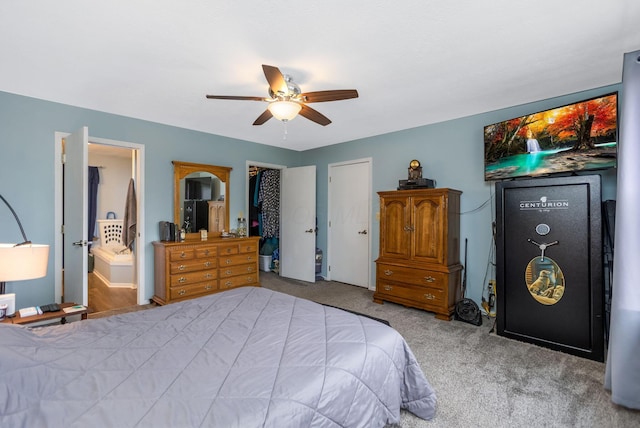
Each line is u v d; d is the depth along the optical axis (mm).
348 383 1241
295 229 5305
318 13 1729
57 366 1149
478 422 1701
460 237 3670
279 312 1841
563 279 2543
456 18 1774
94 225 6219
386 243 3832
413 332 2953
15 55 2199
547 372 2221
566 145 2689
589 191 2428
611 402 1879
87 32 1915
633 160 1854
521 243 2756
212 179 4387
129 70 2436
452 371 2236
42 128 3066
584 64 2340
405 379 1688
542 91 2869
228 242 4031
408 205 3613
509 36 1963
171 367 1214
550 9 1694
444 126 3803
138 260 3742
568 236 2521
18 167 2953
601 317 2373
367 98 3033
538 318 2664
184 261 3641
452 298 3383
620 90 2688
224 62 2299
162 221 3885
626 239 1866
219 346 1398
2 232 2879
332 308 2004
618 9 1688
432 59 2258
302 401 1064
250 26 1852
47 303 3100
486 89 2812
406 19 1782
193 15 1746
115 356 1288
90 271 5707
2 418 884
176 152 4035
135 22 1813
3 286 2289
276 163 5309
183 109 3359
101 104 3213
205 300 2098
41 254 2135
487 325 3146
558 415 1763
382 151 4445
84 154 2740
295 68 2389
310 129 4195
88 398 1006
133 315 1791
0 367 966
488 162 3277
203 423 908
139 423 897
